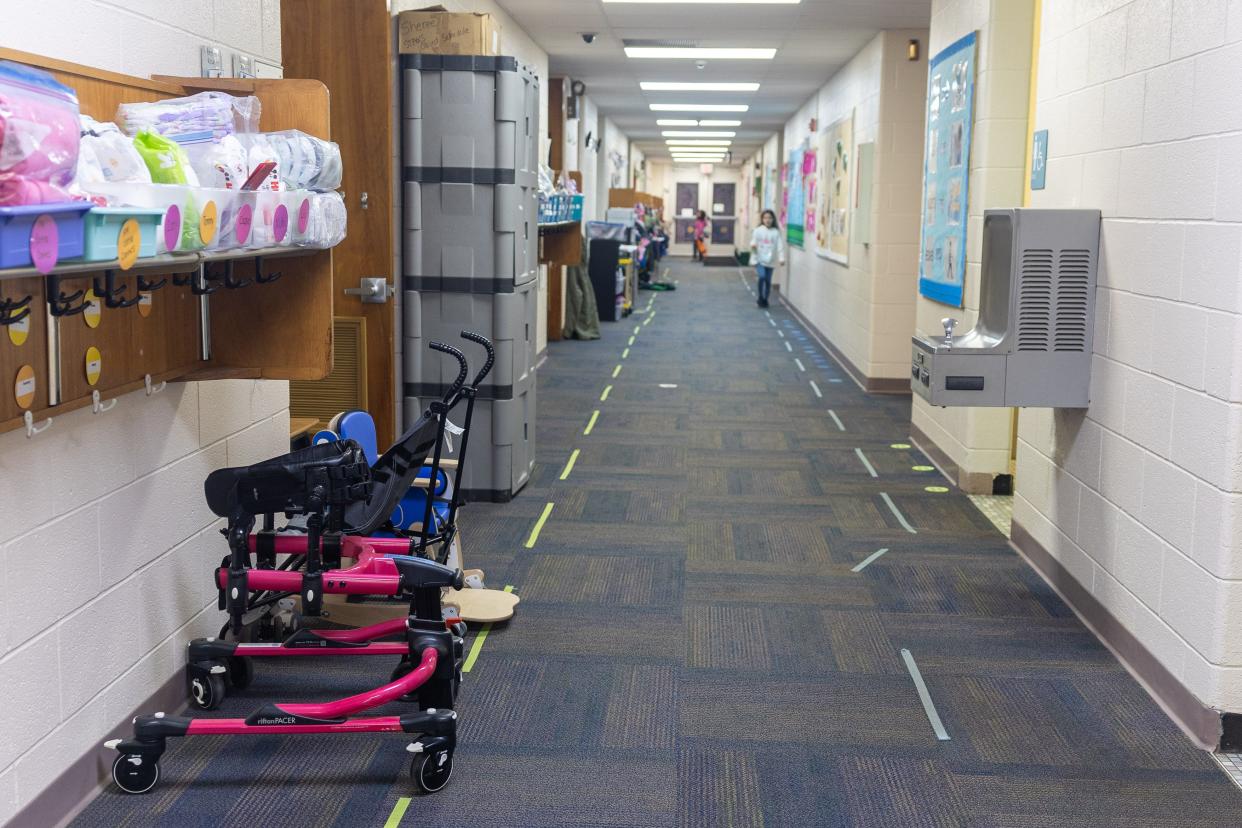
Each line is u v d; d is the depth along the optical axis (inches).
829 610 159.5
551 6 320.8
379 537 154.7
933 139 259.1
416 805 104.8
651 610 158.7
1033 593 167.3
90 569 103.6
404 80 198.2
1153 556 132.4
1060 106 169.2
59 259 70.0
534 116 219.9
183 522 123.4
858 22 331.3
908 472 244.8
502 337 206.1
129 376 108.9
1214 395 117.2
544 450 261.7
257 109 113.0
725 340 483.5
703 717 124.9
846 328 399.5
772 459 256.1
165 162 89.3
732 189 1416.1
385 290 200.2
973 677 136.6
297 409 205.0
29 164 66.6
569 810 104.6
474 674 135.7
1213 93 117.2
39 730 95.8
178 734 104.9
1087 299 151.9
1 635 89.8
